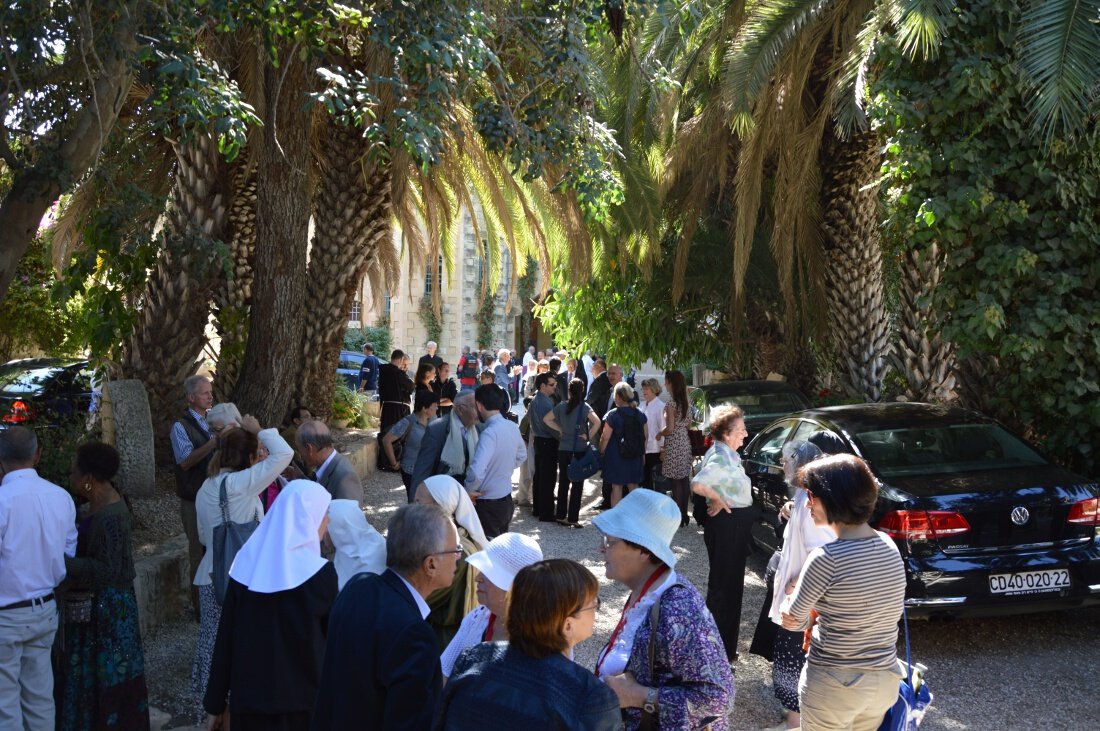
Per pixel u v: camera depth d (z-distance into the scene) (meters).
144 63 6.69
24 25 5.93
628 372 18.92
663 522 3.05
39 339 15.02
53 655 4.89
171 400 10.92
